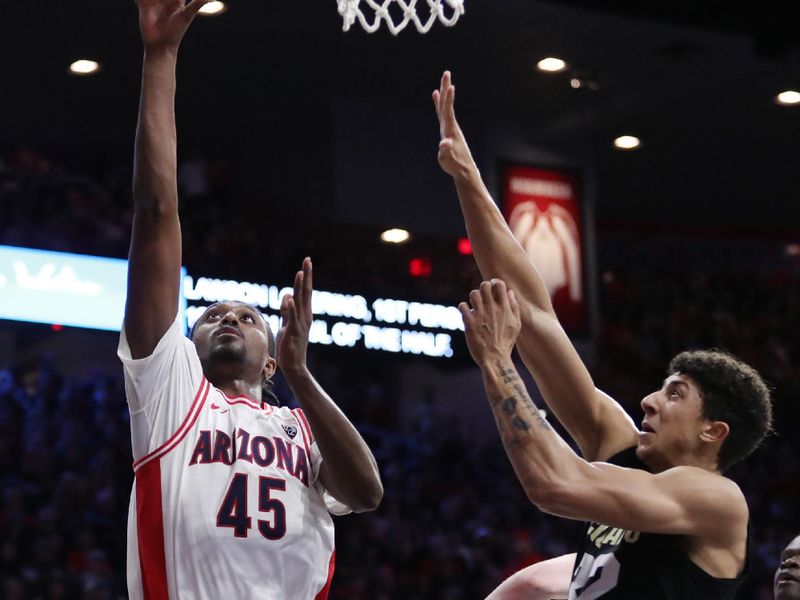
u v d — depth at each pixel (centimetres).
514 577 414
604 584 336
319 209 1484
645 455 352
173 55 356
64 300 1304
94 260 1328
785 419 1712
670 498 327
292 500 348
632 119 1492
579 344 1501
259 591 337
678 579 329
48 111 1451
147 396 342
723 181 1733
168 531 336
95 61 1324
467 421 1579
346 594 1173
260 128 1523
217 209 1517
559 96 1448
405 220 1492
